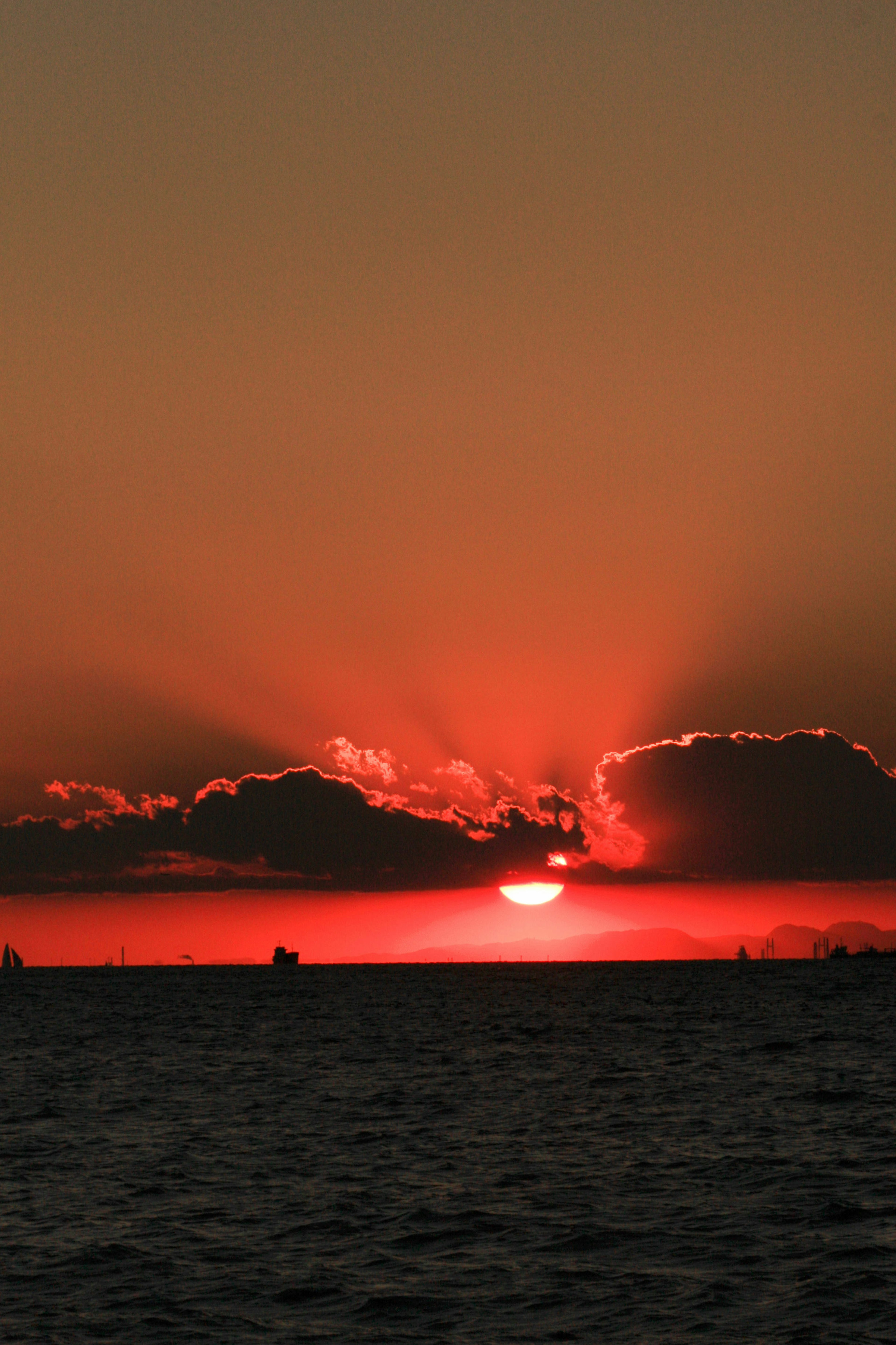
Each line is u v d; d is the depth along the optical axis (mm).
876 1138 102438
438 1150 101625
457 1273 64688
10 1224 75750
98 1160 98188
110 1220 76750
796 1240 69375
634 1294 60406
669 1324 55719
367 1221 76188
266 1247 70062
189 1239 72062
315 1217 77375
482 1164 95062
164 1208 80375
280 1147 104188
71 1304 59656
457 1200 81750
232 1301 60156
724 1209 77625
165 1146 105125
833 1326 54812
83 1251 69188
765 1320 56031
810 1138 103438
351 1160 97312
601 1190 84125
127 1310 58781
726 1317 56500
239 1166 95125
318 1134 111375
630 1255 67312
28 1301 60219
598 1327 55688
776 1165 91812
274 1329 55969
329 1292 61406
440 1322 56812
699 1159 94938
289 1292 61438
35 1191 85938
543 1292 61094
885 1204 77500
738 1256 66500
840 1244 68188
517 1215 77312
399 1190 85250
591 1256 67312
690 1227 73000
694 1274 63438
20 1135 111938
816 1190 82312
